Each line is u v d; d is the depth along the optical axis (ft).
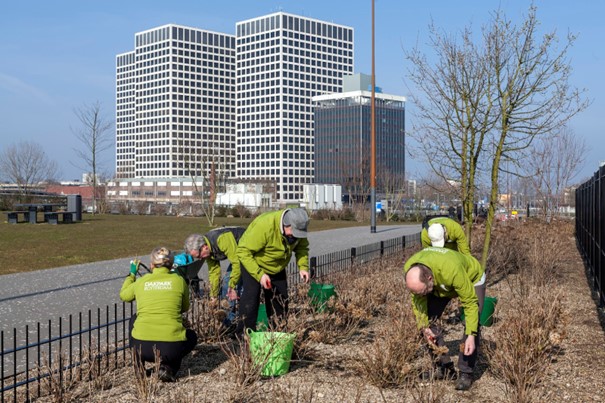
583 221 57.00
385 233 91.76
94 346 23.65
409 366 18.57
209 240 24.02
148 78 604.90
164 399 17.69
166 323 18.90
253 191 223.92
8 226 94.53
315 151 442.91
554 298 26.14
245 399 17.74
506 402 17.71
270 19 573.33
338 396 17.99
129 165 637.30
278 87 566.36
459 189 41.22
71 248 62.03
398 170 366.63
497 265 42.68
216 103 602.85
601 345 24.09
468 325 18.21
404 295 27.55
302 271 23.79
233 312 25.14
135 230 89.10
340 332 24.73
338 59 597.52
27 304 32.58
